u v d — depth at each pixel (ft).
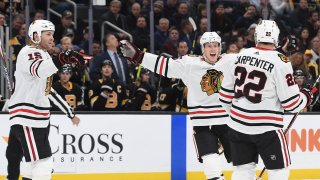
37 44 30.63
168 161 40.91
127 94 42.68
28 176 31.89
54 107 40.83
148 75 43.19
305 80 45.47
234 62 27.91
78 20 51.72
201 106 32.96
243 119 27.22
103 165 39.99
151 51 48.57
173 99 43.11
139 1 54.13
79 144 39.60
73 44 50.26
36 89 30.42
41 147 30.81
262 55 26.94
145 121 40.57
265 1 54.24
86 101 42.68
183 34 50.26
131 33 50.34
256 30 27.53
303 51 53.47
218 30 52.95
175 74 32.65
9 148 31.76
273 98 26.91
